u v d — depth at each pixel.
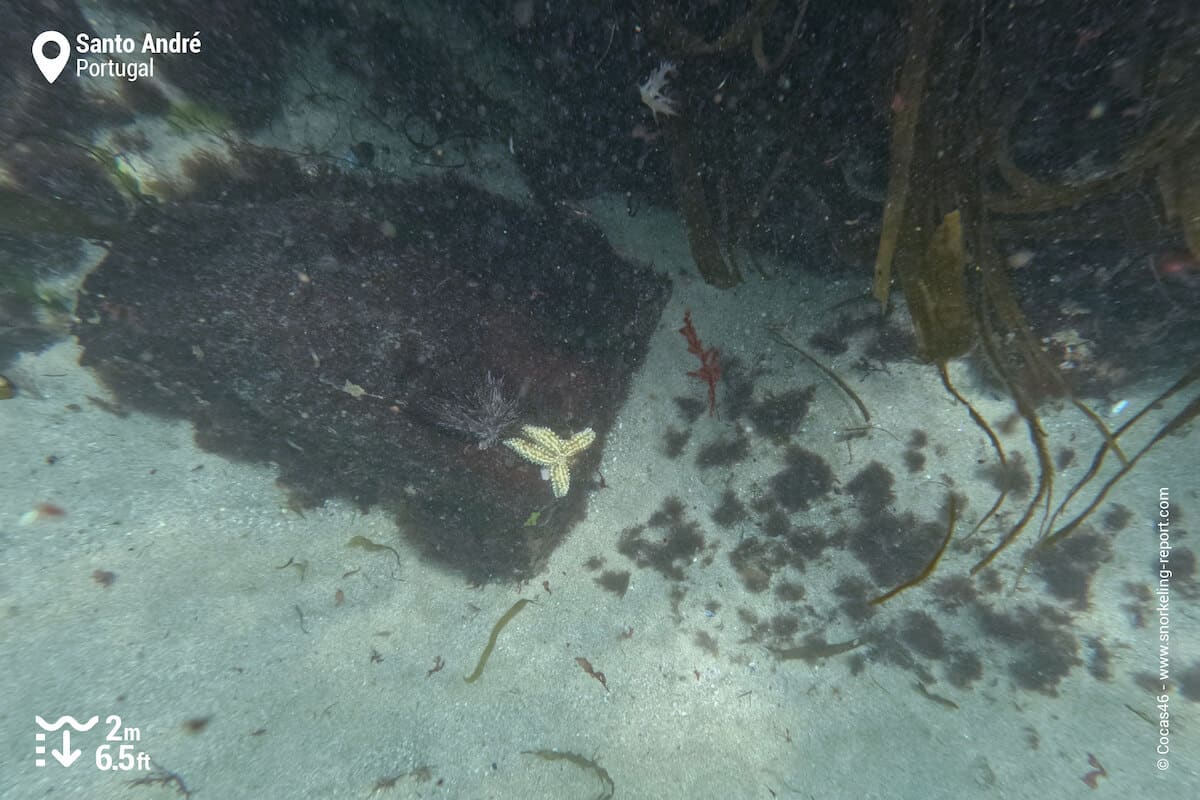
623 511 1.31
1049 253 1.04
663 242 1.38
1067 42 0.86
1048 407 1.18
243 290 1.10
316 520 1.23
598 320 1.29
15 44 0.98
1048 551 1.17
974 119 0.88
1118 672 1.12
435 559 1.25
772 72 1.03
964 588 1.20
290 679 1.11
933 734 1.15
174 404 1.19
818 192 1.15
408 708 1.14
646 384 1.34
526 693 1.19
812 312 1.30
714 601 1.27
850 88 1.00
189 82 1.09
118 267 1.13
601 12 1.09
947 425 1.22
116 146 1.07
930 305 0.91
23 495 1.12
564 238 1.32
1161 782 1.04
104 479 1.16
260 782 1.02
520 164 1.35
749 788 1.13
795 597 1.25
